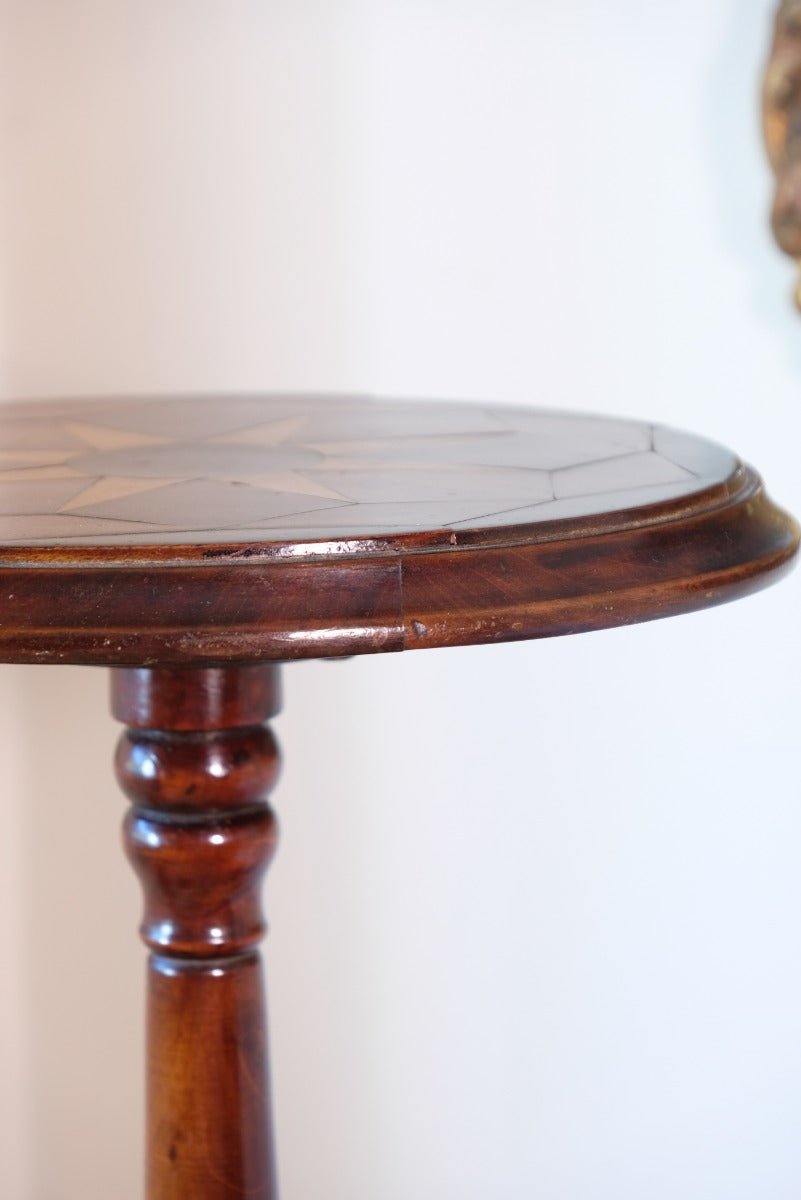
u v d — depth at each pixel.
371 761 1.40
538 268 1.34
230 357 1.36
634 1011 1.42
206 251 1.35
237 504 0.94
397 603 0.85
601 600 0.87
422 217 1.35
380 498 0.95
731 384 1.34
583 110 1.33
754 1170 1.43
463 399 1.36
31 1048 1.43
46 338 1.36
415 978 1.42
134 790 1.02
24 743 1.40
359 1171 1.44
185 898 1.03
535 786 1.40
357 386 1.37
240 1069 1.04
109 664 0.84
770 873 1.40
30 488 0.99
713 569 0.91
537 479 0.99
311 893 1.42
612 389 1.35
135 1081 1.44
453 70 1.33
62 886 1.42
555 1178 1.44
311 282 1.36
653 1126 1.43
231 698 1.01
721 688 1.38
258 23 1.33
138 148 1.34
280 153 1.34
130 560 0.86
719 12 1.30
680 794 1.39
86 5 1.33
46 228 1.35
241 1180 1.05
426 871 1.41
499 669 1.39
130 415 1.22
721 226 1.32
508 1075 1.43
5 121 1.34
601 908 1.41
